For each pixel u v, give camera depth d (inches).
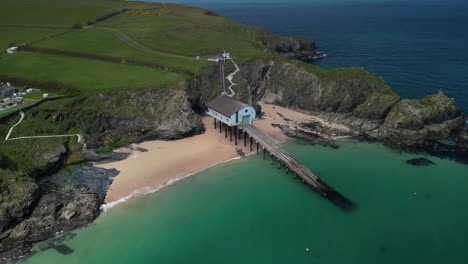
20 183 2295.8
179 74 3809.1
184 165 2883.9
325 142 3233.3
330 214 2322.8
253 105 3745.1
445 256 1983.3
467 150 3031.5
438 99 3361.2
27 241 2158.0
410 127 3235.7
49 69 3843.5
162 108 3329.2
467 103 3885.3
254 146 3179.1
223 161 2955.2
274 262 1985.7
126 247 2108.8
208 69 3976.4
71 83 3501.5
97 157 2866.6
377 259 1975.9
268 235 2172.7
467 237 2114.9
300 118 3715.6
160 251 2079.2
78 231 2234.3
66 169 2748.5
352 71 3806.6
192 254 2055.9
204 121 3619.6
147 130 3233.3
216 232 2209.6
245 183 2672.2
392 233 2158.0
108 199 2493.8
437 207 2369.6
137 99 3348.9
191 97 3550.7
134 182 2662.4
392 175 2726.4
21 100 3196.4
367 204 2407.7
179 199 2503.7
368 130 3405.5
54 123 3026.6
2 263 2028.8
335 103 3710.6
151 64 4015.8
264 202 2460.6
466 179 2659.9
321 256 2011.6
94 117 3171.8
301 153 3065.9
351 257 1995.6
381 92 3572.8
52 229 2231.8
